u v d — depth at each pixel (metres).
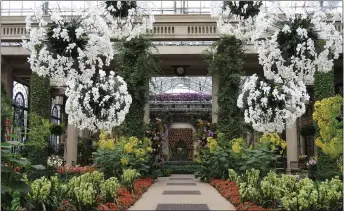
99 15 5.04
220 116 11.53
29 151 10.48
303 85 6.23
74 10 5.00
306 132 17.22
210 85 23.41
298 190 5.36
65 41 4.90
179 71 15.42
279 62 4.99
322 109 7.31
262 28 4.95
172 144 24.78
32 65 4.98
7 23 13.02
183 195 8.16
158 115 24.66
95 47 5.02
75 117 6.17
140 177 11.02
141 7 5.32
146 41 11.63
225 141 11.20
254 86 6.50
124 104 6.51
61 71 4.94
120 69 11.66
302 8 4.95
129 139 10.65
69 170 11.19
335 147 7.18
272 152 9.51
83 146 18.22
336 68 16.27
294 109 6.31
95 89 5.99
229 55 11.51
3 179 4.22
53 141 20.88
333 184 5.48
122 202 6.23
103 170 9.45
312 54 4.72
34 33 4.93
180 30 13.38
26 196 4.53
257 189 6.13
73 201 5.27
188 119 25.06
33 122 10.72
